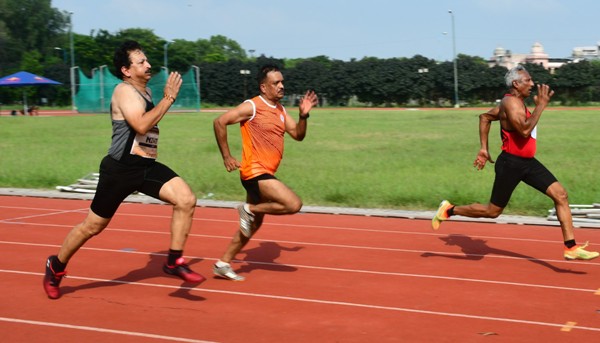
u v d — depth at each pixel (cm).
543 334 491
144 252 777
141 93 553
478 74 7112
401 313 542
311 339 482
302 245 821
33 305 563
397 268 700
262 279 652
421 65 7306
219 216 1041
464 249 795
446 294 598
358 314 540
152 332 496
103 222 565
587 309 552
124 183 552
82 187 1296
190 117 4359
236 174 1479
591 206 998
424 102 7388
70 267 701
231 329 504
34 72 7519
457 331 498
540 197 1091
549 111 5106
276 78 612
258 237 873
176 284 633
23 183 1410
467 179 1373
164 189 553
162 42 8644
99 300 579
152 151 560
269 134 612
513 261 730
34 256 754
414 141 2527
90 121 3891
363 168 1620
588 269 691
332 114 5009
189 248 805
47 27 9769
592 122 3578
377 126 3484
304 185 1302
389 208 1109
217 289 615
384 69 7356
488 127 708
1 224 967
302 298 586
